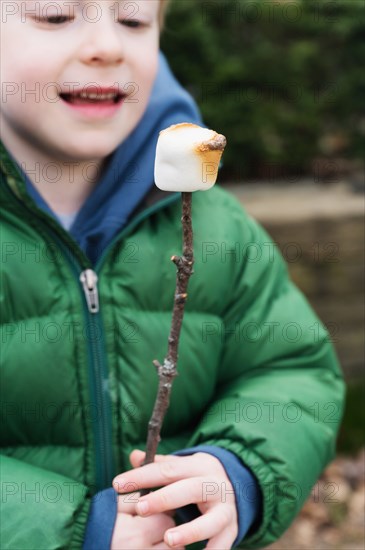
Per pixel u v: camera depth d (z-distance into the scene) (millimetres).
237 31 1429
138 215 693
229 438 664
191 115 759
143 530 620
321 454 692
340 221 1357
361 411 1337
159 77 755
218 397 729
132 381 674
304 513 1191
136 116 675
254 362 733
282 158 1494
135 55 653
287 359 739
